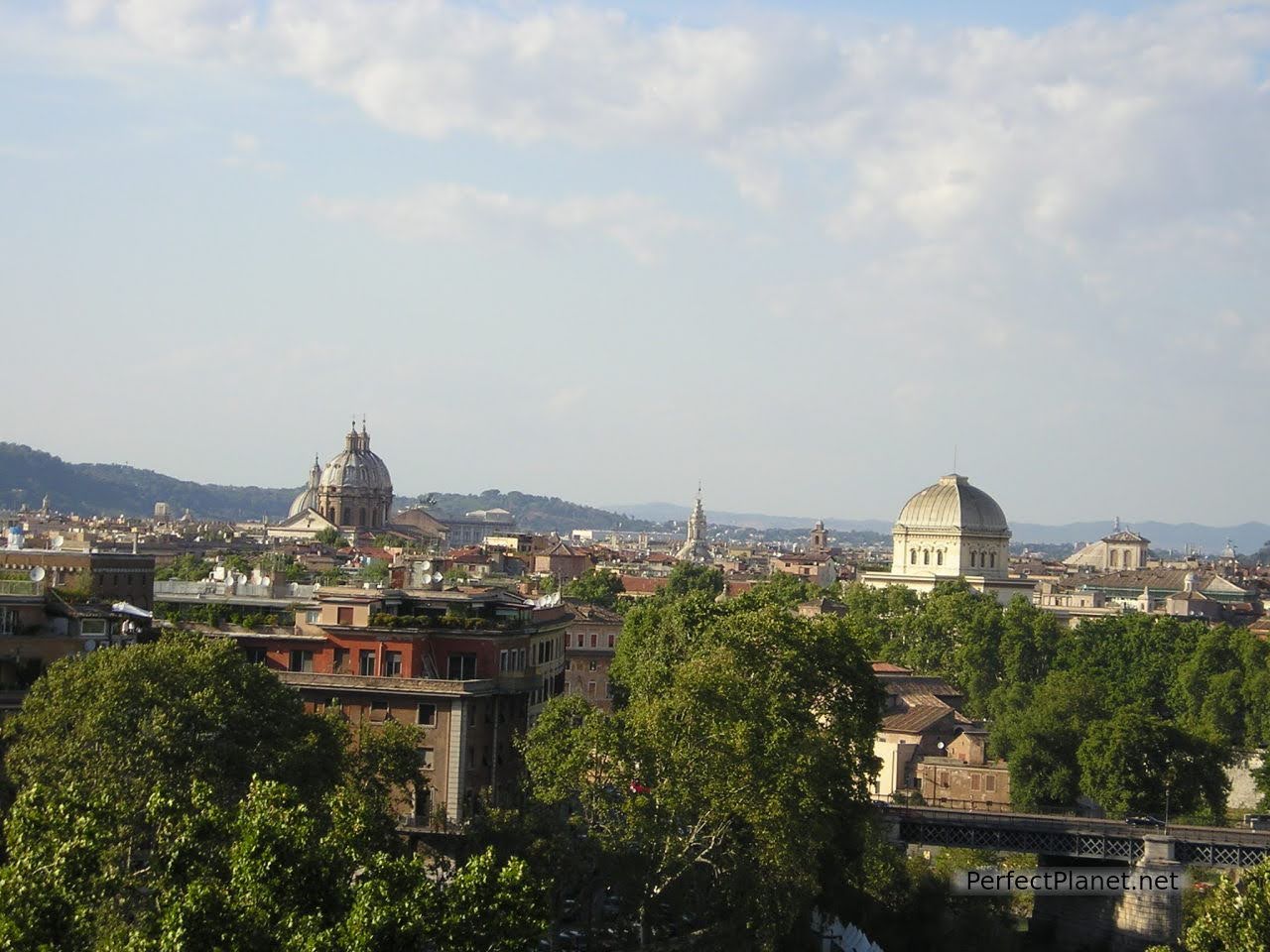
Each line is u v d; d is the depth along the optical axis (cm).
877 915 17125
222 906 8625
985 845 18825
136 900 10081
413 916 8681
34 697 13075
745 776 14425
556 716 14938
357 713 16262
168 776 12194
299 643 16712
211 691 12700
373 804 13438
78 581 19338
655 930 14662
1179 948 17338
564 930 14875
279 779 12588
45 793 9506
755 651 17475
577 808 16462
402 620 16650
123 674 12719
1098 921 18675
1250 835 19112
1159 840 18438
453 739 16038
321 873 9062
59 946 8481
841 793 16238
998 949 17550
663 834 14338
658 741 14750
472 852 14225
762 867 14438
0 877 8562
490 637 16688
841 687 18000
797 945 15562
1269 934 11212
